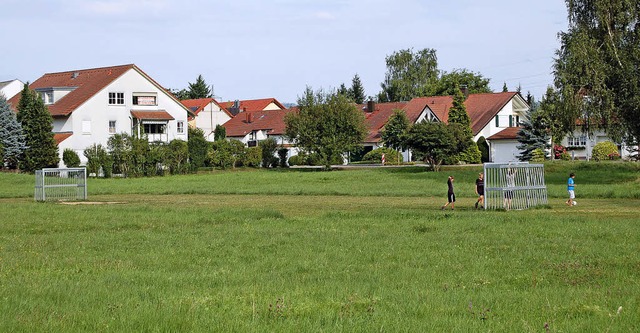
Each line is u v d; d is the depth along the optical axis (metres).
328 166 86.06
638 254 19.41
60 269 17.75
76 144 89.75
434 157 76.00
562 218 29.88
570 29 58.44
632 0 55.62
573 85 56.97
